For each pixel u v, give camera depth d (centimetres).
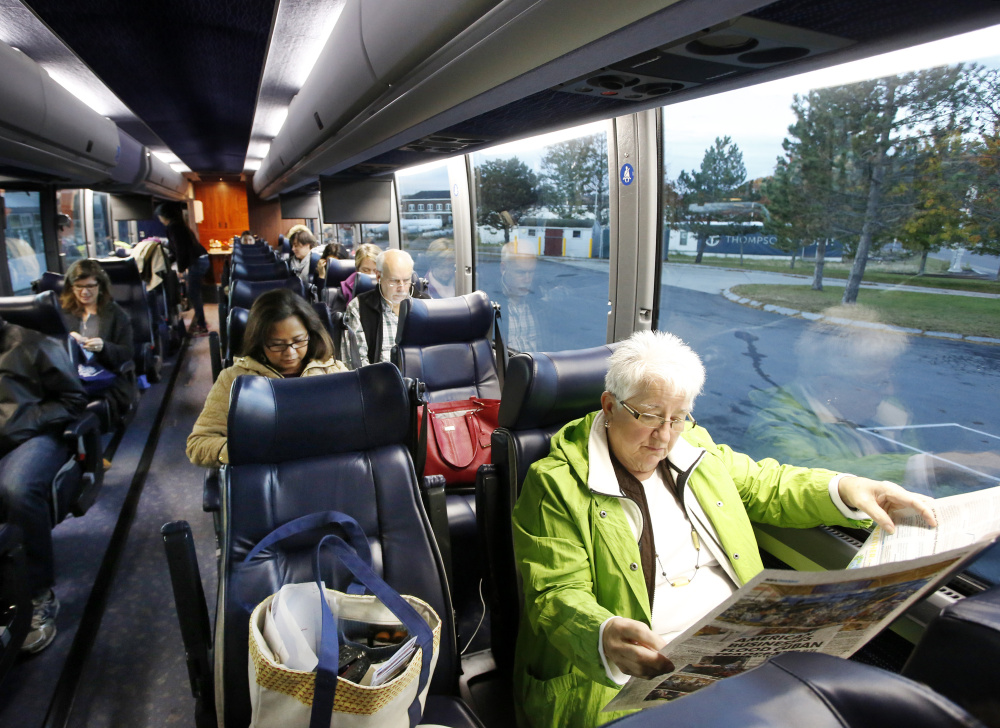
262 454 149
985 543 68
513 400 173
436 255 590
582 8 106
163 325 633
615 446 147
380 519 153
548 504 144
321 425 152
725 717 34
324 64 281
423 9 150
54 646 235
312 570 142
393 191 719
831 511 144
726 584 147
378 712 99
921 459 178
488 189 451
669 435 138
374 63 206
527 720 151
